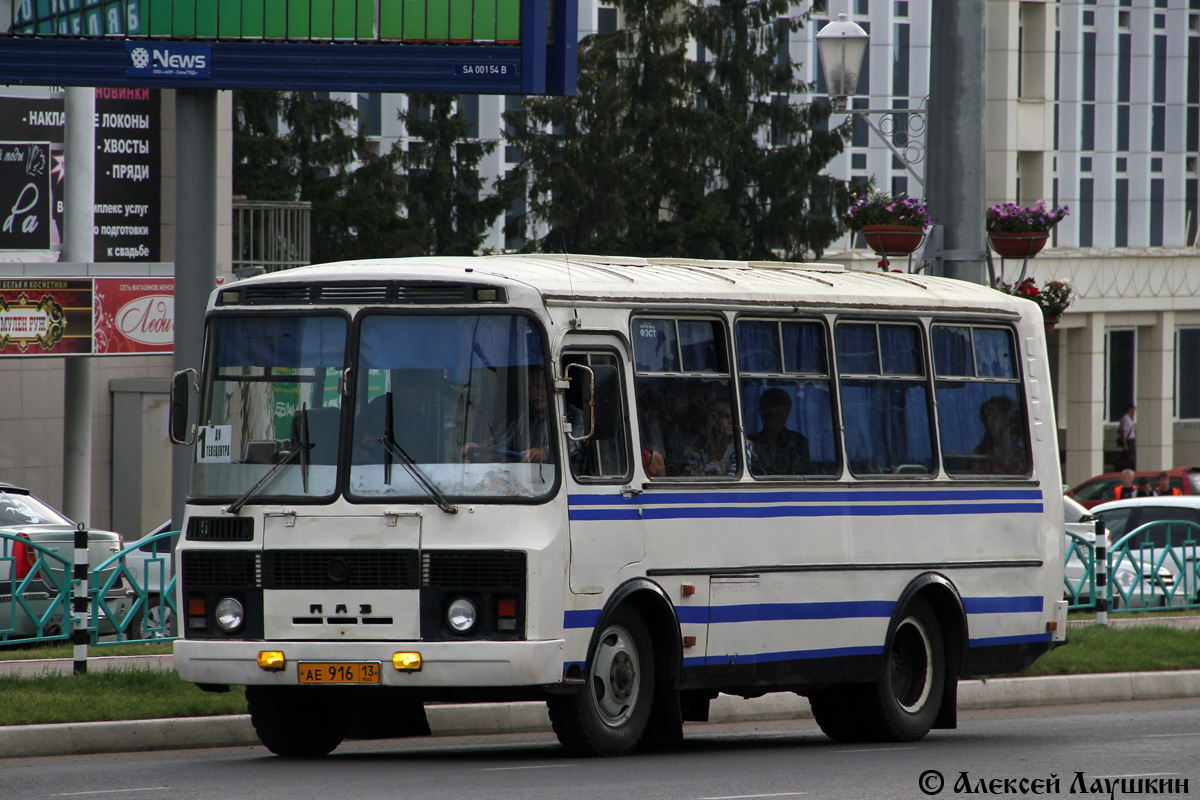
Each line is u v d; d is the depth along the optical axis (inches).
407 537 1547.7
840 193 5979.3
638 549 1628.9
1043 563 2044.8
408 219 5910.4
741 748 1804.9
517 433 1560.0
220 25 2436.0
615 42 5900.6
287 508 1583.4
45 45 2447.1
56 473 3715.6
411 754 1720.0
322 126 5728.3
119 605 2224.4
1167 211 6584.6
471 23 2482.8
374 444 1579.7
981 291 2064.5
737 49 5979.3
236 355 1644.9
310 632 1568.7
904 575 1889.8
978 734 1971.0
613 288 1649.9
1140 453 6574.8
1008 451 2039.9
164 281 3553.2
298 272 1647.4
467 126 5876.0
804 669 1786.4
